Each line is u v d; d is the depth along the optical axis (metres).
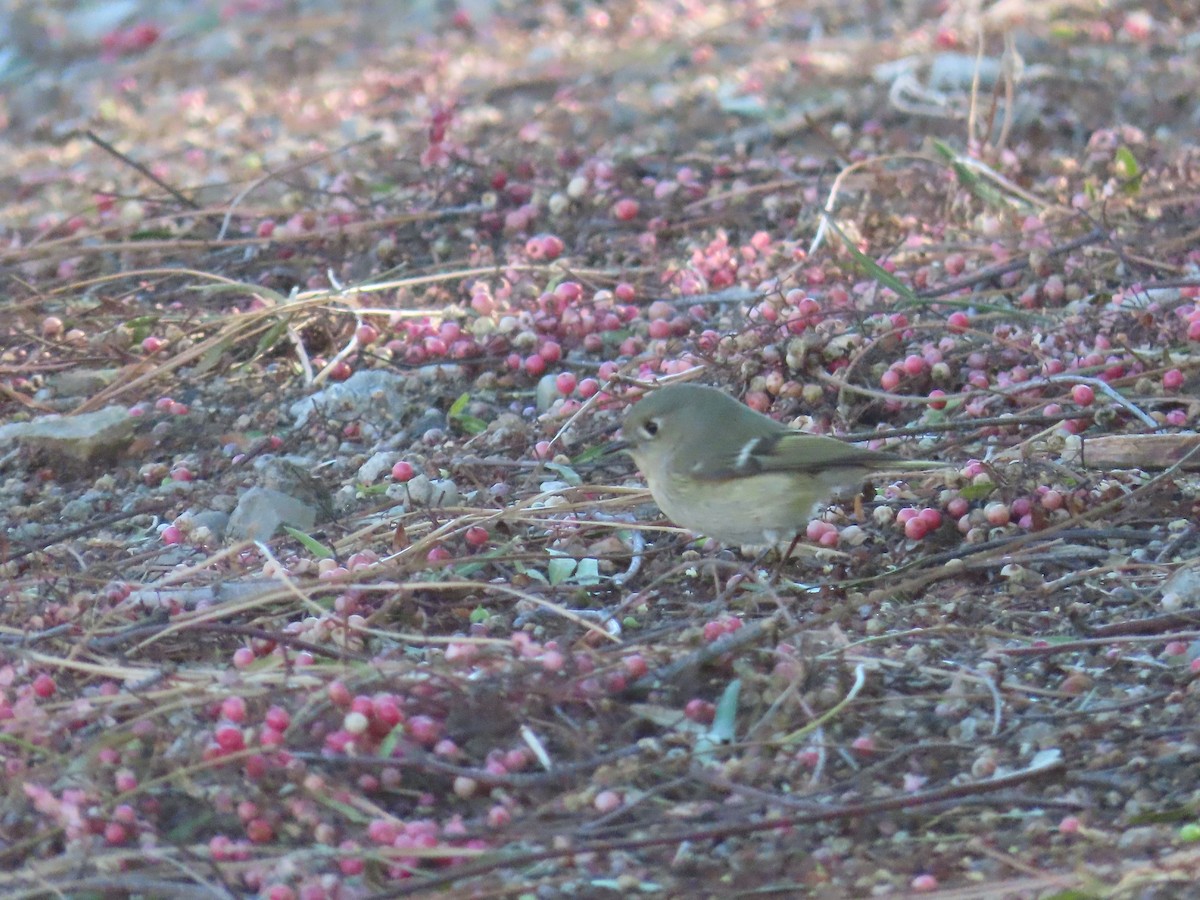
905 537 10.01
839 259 13.55
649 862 7.14
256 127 20.23
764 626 8.41
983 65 18.80
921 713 8.16
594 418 11.77
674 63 21.03
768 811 7.34
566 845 7.08
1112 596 9.20
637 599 9.22
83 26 26.47
